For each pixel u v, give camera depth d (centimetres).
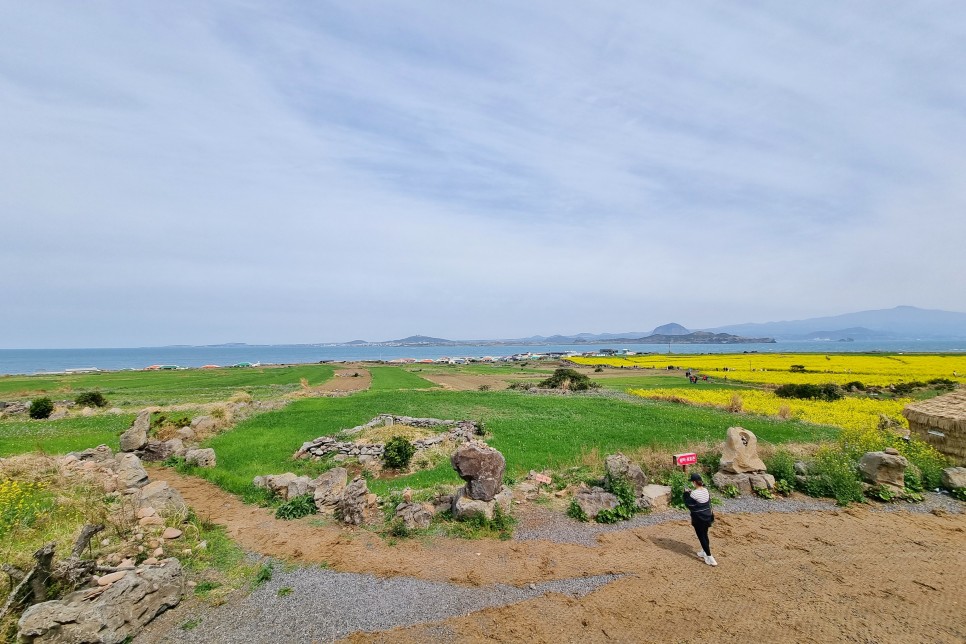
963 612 806
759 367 7969
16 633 702
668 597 858
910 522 1223
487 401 3853
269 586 921
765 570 960
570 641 734
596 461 1697
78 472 1556
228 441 2328
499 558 1024
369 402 3788
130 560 938
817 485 1439
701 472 1568
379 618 805
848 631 752
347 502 1259
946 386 4766
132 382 7000
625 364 10156
